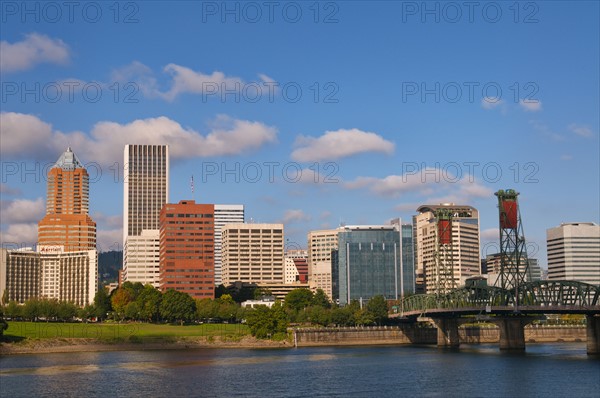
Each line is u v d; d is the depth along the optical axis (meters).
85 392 197.88
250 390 199.62
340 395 190.75
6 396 191.75
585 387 195.62
